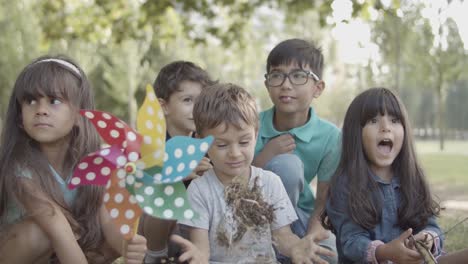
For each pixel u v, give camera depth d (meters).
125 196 2.18
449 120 35.12
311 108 3.55
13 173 2.60
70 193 2.74
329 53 24.47
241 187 2.63
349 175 2.91
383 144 2.89
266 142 3.46
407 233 2.54
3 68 20.42
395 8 9.06
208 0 9.85
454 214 5.01
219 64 27.75
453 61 15.70
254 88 26.20
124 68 24.20
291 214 2.69
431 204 2.95
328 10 9.31
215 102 2.50
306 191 3.38
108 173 2.28
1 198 2.66
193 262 2.31
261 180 2.70
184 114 3.44
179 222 2.60
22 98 2.58
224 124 2.47
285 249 2.62
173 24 10.62
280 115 3.45
